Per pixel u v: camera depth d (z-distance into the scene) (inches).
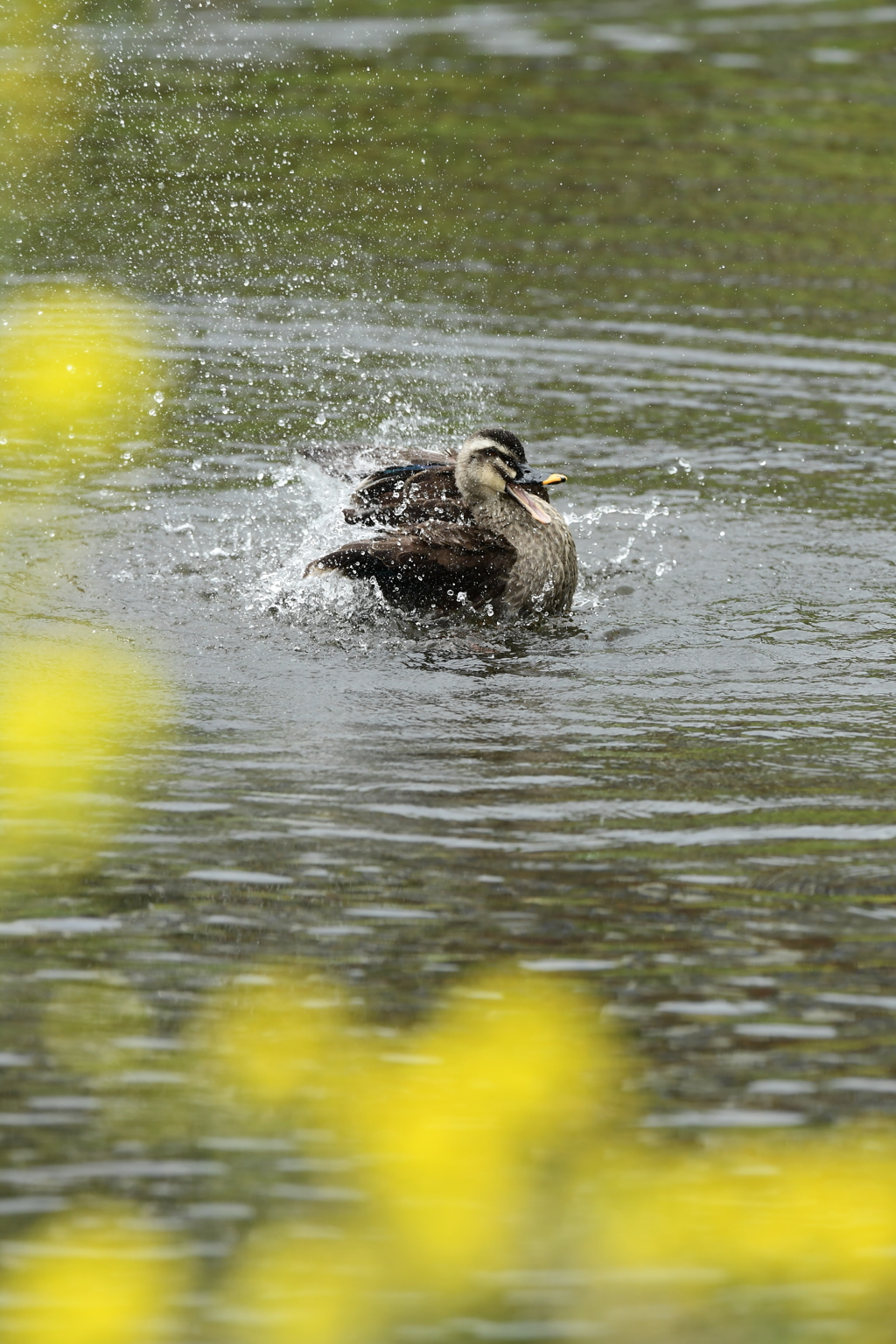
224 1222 296.2
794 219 1048.8
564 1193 303.9
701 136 1184.8
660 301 931.3
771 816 458.9
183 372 842.2
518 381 838.5
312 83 1256.2
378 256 980.6
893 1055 348.2
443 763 491.8
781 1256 289.0
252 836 441.7
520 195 1075.3
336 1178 307.9
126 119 1152.8
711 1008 363.6
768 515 713.0
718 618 621.3
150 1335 271.1
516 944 388.5
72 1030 350.6
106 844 435.2
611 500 724.0
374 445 698.2
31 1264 285.6
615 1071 341.4
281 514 705.6
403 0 1488.7
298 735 510.9
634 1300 281.0
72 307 896.9
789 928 398.9
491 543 618.2
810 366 859.4
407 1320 276.1
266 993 365.1
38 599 613.6
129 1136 318.0
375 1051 343.3
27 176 1059.3
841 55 1370.6
